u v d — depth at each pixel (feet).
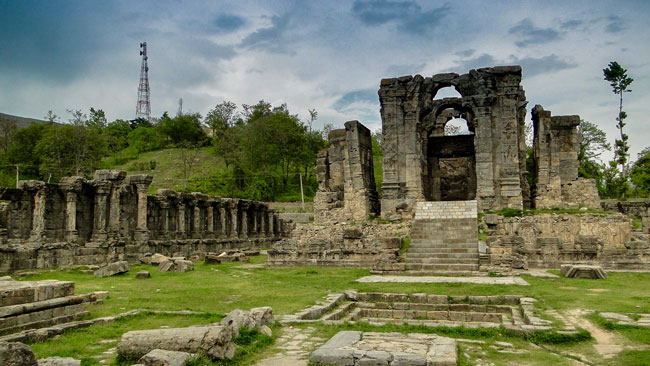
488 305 62.34
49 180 232.53
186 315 51.96
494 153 135.13
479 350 40.52
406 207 128.16
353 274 93.35
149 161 356.38
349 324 49.32
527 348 41.45
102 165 309.63
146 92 525.75
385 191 140.67
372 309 63.77
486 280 79.61
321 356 35.04
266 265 110.93
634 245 95.55
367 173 150.82
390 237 111.75
